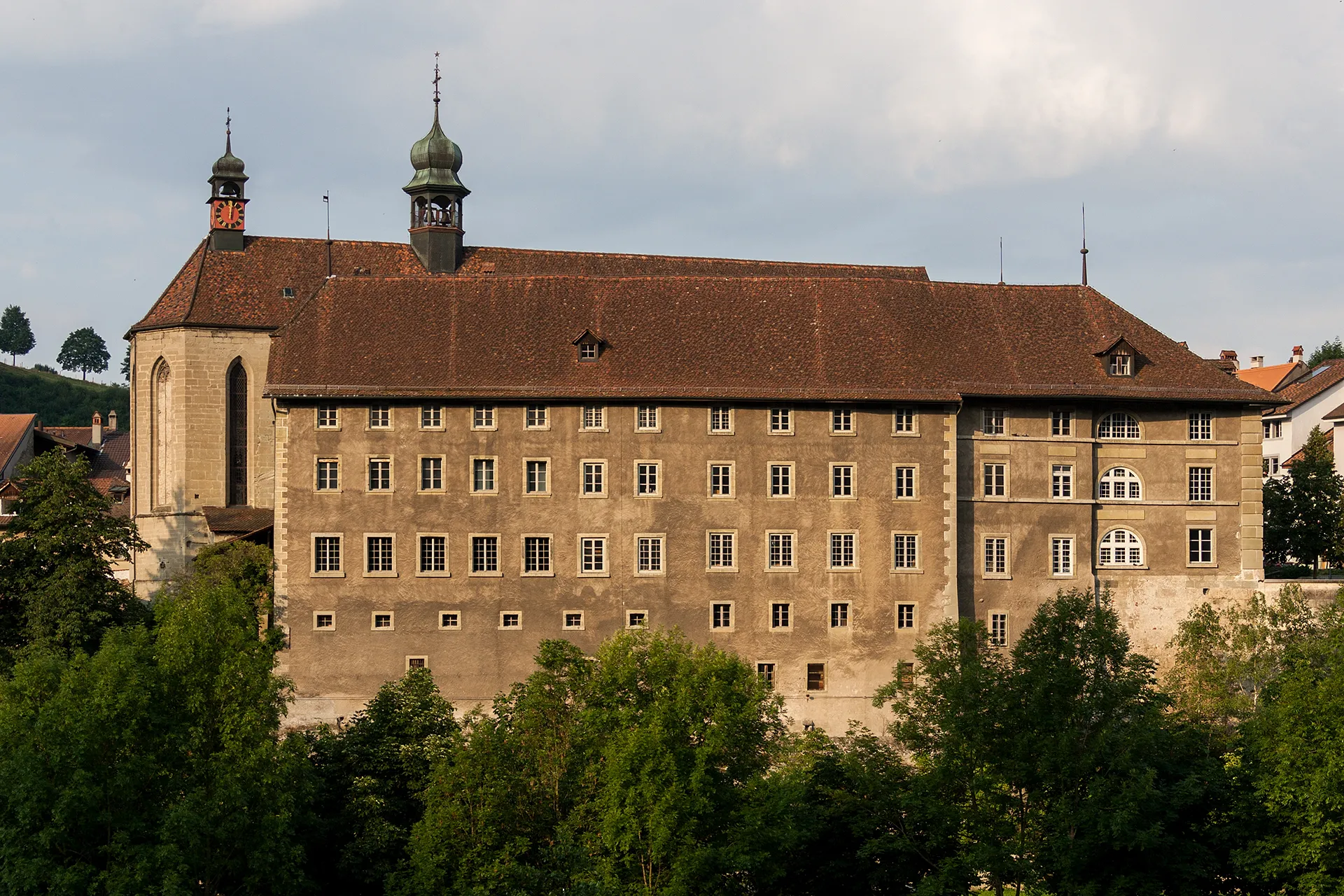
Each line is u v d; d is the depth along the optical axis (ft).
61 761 189.57
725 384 292.40
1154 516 307.99
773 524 292.61
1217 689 255.29
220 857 190.70
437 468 288.51
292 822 194.90
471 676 286.05
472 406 289.74
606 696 218.79
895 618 293.43
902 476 295.89
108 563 288.92
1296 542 378.73
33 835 185.78
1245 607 306.14
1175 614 307.17
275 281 344.49
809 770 211.20
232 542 301.02
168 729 198.59
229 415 336.29
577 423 290.56
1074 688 201.26
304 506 286.05
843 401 293.43
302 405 287.48
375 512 286.87
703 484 291.79
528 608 287.69
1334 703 204.33
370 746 215.51
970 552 299.99
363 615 285.23
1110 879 196.03
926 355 305.53
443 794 195.52
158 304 341.82
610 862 190.80
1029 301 320.70
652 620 289.33
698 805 194.08
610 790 194.08
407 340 297.33
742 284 313.12
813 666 291.79
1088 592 302.86
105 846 186.39
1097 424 308.40
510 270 363.15
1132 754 196.24
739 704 214.48
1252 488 309.63
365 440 287.69
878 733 289.94
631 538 289.74
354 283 307.58
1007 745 200.44
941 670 209.67
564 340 299.58
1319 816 196.75
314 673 283.79
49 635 269.03
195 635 205.26
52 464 281.95
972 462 301.43
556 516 289.33
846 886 202.49
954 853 199.72
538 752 207.51
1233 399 307.99
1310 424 492.13
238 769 190.80
